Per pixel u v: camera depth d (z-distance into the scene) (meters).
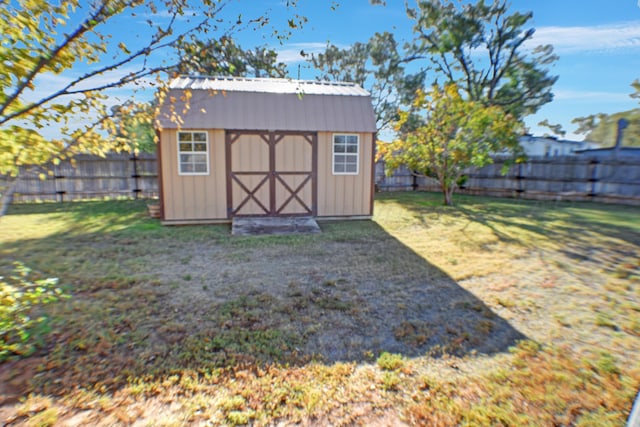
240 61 16.39
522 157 11.52
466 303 3.82
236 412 2.15
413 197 13.87
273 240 6.82
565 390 2.37
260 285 4.33
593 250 5.95
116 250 5.99
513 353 2.83
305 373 2.54
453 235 7.19
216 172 8.40
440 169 11.54
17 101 2.32
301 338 3.05
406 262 5.34
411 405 2.22
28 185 12.19
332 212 9.12
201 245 6.41
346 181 9.12
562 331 3.21
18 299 3.46
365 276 4.69
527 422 2.08
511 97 21.50
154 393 2.31
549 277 4.65
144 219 9.04
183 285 4.31
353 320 3.40
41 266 5.04
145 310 3.57
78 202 12.11
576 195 12.05
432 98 10.86
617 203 11.25
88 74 2.46
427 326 3.29
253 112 8.48
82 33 2.28
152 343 2.93
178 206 8.30
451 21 20.31
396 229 7.88
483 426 2.05
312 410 2.17
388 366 2.64
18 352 2.73
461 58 21.59
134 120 2.91
